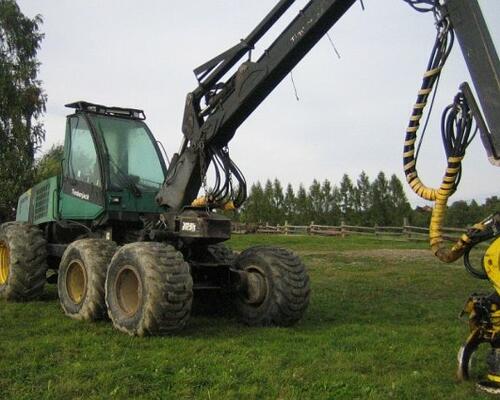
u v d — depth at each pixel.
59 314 7.28
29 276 8.18
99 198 7.56
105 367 4.82
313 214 60.25
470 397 4.34
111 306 6.30
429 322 7.48
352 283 11.57
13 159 32.06
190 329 6.54
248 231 36.62
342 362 5.22
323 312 8.13
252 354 5.39
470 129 4.67
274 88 6.47
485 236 4.64
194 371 4.78
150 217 7.65
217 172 6.84
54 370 4.77
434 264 15.43
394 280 12.05
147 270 5.81
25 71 33.22
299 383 4.58
